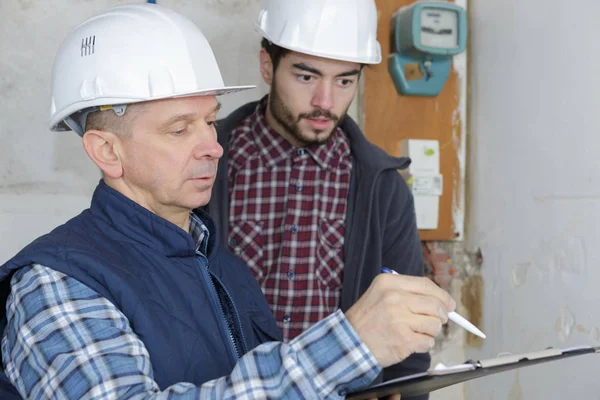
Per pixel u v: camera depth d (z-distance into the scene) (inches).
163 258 40.6
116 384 31.5
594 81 64.3
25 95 69.3
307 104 61.4
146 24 41.0
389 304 32.5
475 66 82.9
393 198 66.1
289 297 63.0
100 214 41.1
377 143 80.7
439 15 78.2
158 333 37.4
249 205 65.3
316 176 65.1
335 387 31.2
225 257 49.8
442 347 83.6
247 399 30.5
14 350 35.1
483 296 81.7
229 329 43.6
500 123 78.7
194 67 40.6
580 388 65.2
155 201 41.3
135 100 38.6
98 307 35.2
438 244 85.2
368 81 80.0
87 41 41.2
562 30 68.5
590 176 64.7
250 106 69.1
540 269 71.8
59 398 31.7
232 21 76.6
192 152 40.2
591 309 64.4
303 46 60.1
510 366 36.4
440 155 83.1
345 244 64.2
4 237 68.6
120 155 40.5
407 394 40.0
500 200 78.7
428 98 82.4
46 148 70.2
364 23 62.3
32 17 69.1
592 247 64.3
